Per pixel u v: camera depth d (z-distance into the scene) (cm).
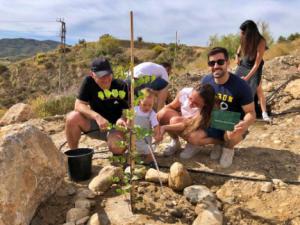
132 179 182
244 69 315
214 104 218
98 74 222
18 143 178
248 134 282
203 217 173
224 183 207
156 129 214
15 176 170
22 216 167
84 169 214
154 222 174
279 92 393
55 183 198
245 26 309
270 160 230
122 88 233
